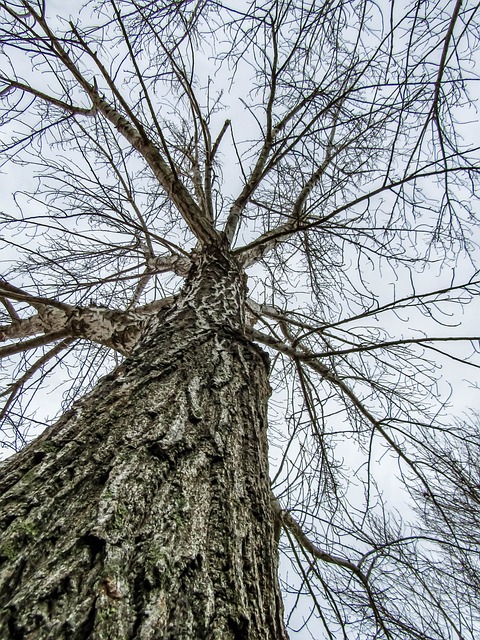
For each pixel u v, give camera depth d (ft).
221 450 3.91
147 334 6.07
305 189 12.08
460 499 9.16
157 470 3.32
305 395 9.59
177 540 2.80
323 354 8.71
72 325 8.19
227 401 4.69
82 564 2.40
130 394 4.25
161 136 8.29
